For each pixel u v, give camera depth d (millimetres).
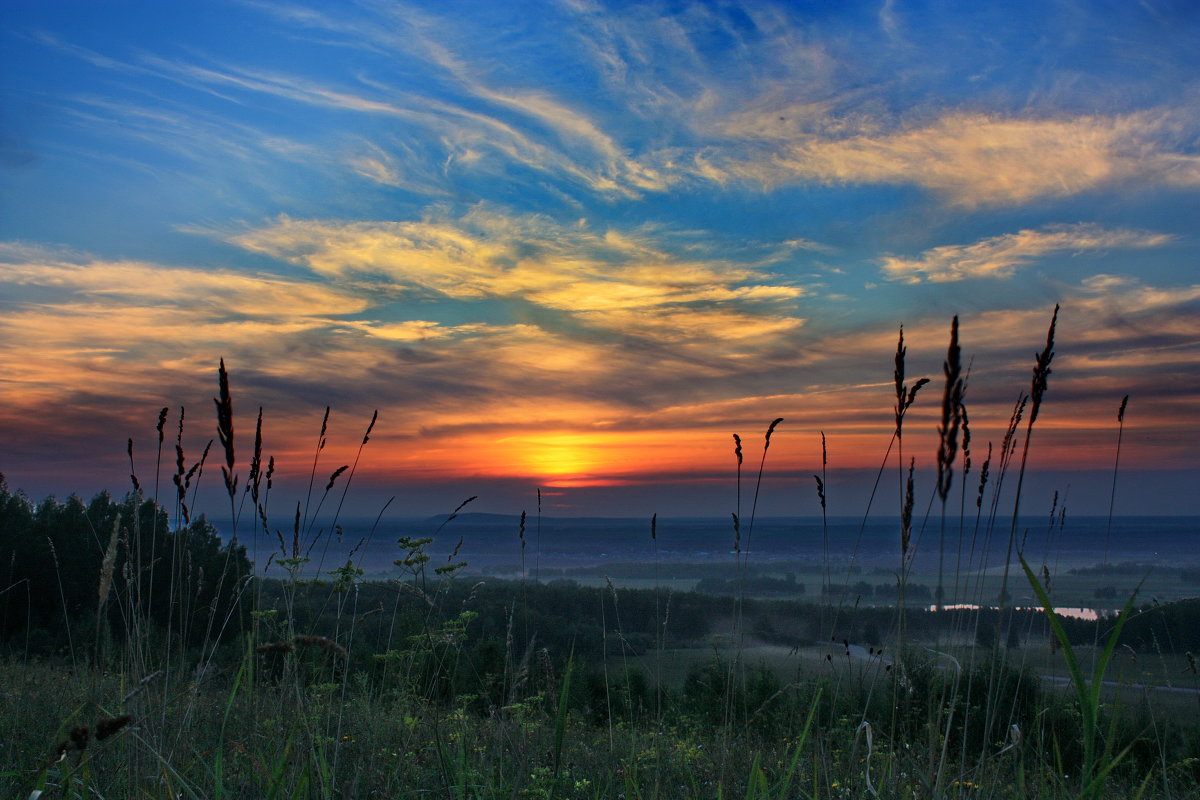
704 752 4090
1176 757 5176
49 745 3287
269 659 3299
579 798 3461
